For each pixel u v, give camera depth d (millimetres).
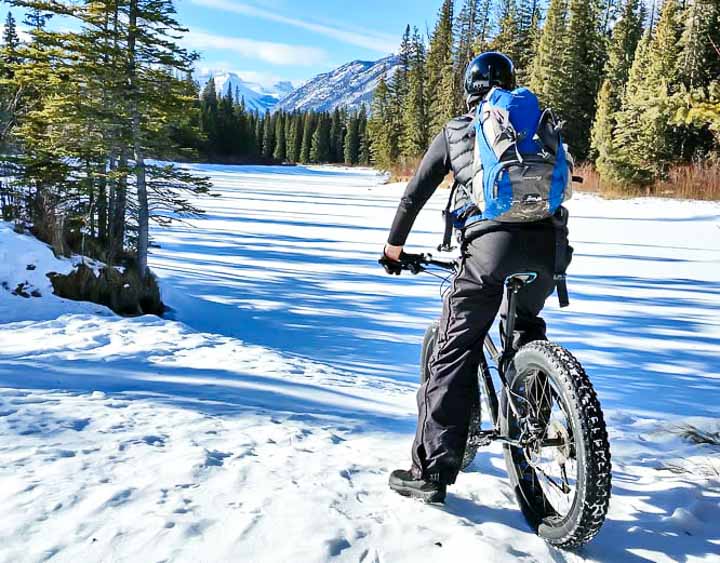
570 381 1838
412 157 59844
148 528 1714
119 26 10133
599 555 1866
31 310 7906
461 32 59156
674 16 24391
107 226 10930
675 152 28578
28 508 1791
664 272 12617
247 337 7816
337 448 2668
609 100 31344
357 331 8211
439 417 2096
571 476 2055
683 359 6785
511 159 1894
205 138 11633
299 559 1629
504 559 1731
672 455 3098
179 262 13727
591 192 30297
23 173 10023
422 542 1794
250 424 2943
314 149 123438
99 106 10188
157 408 3113
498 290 2061
